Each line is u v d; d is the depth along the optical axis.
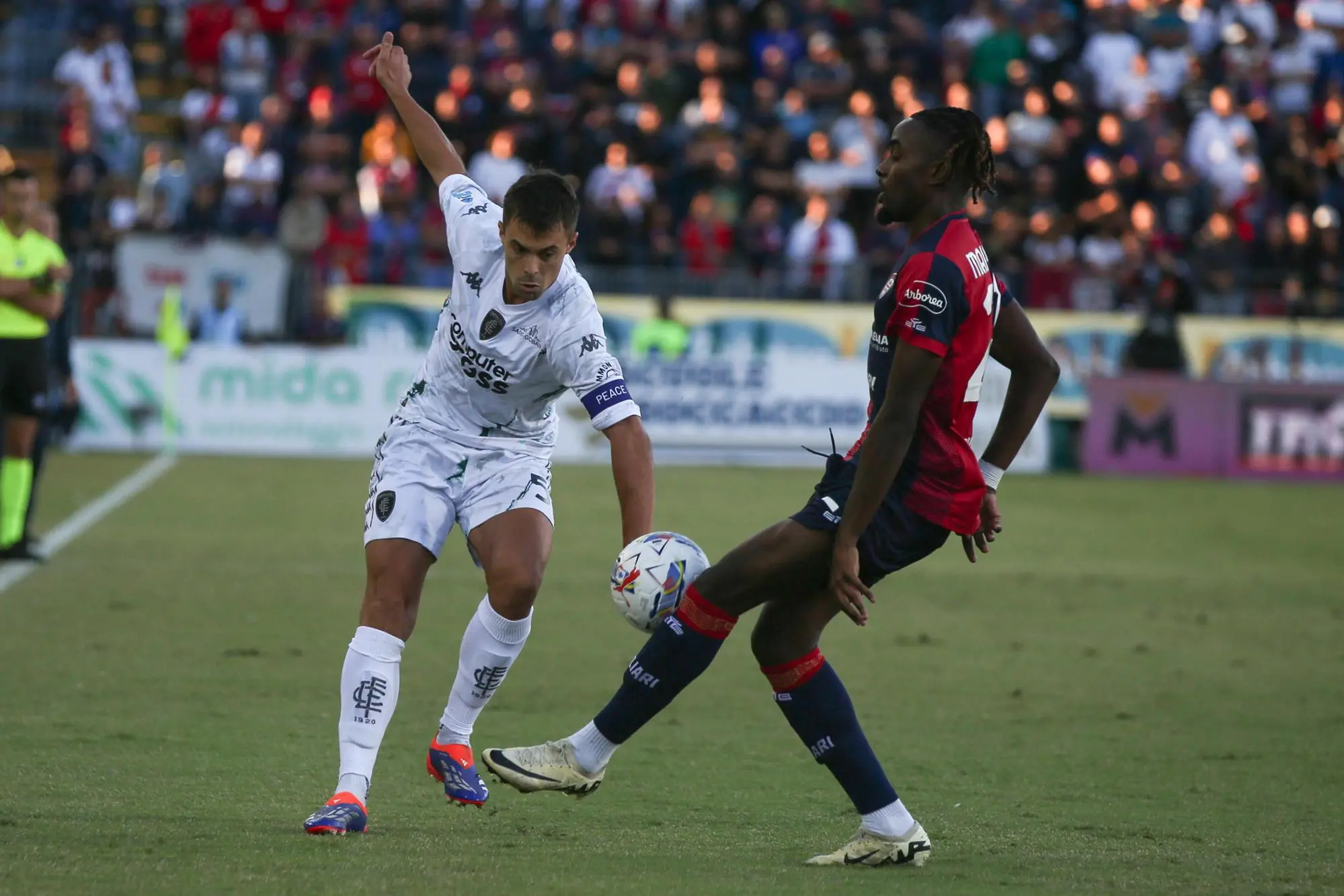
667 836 16.17
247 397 62.41
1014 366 15.67
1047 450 67.00
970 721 23.09
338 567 36.50
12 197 34.28
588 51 80.75
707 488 54.88
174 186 71.25
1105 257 72.69
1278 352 68.88
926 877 14.47
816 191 73.31
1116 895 13.91
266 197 70.00
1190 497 58.41
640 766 19.70
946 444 14.70
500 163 71.75
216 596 32.25
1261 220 77.44
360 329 65.19
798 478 59.31
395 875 13.76
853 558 14.30
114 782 17.66
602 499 51.59
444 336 16.27
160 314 64.19
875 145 75.62
